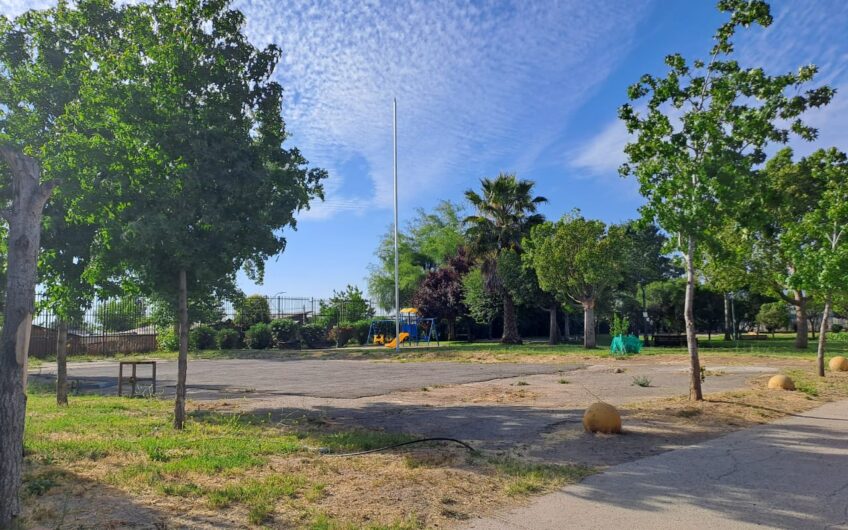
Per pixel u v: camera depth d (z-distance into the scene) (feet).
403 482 20.93
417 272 194.90
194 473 21.98
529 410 38.11
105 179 30.83
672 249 40.98
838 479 21.36
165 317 117.91
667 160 36.58
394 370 74.28
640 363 75.36
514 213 127.75
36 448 25.96
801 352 92.63
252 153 34.14
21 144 33.40
